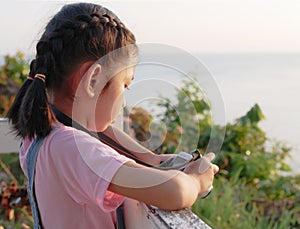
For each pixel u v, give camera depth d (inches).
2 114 161.5
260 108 183.0
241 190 142.8
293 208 138.9
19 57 184.4
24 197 91.0
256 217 131.0
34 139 47.3
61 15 46.9
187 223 39.8
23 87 49.6
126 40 46.7
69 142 43.7
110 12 48.2
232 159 162.2
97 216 46.1
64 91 46.3
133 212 47.9
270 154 171.2
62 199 45.1
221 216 121.2
